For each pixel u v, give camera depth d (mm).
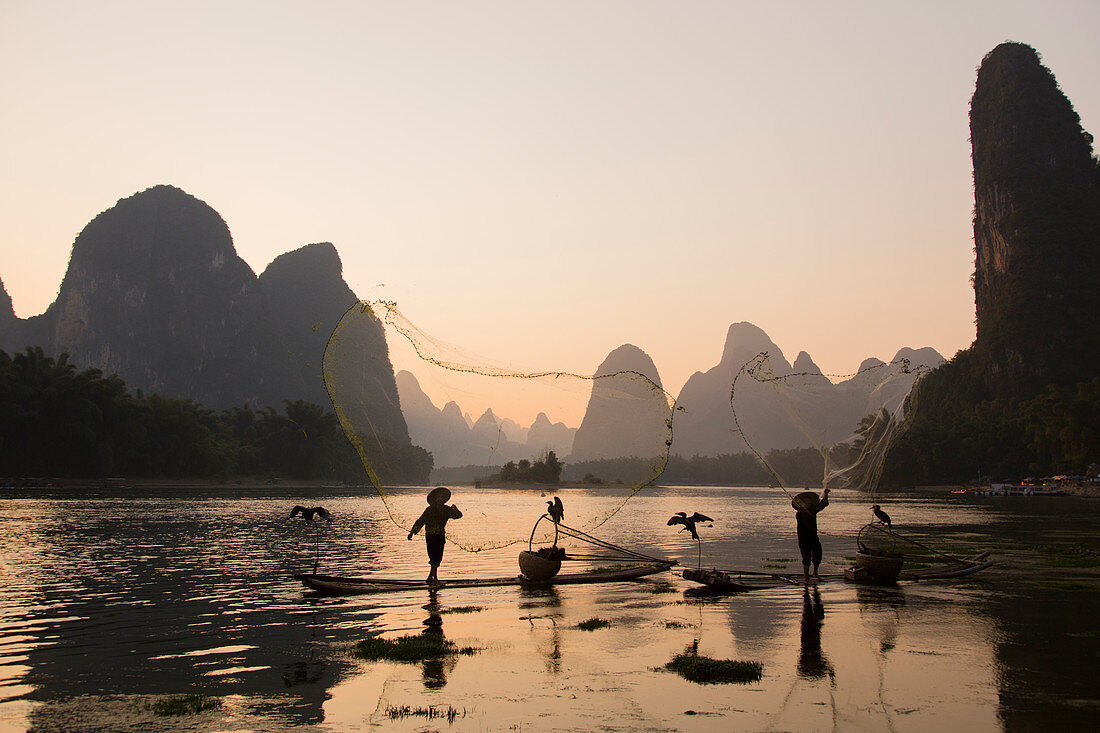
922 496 88812
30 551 20531
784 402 17016
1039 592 13125
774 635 9391
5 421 86812
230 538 25562
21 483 84062
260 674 7629
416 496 71062
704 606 11672
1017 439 105750
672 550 21500
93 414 95062
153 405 109688
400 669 7766
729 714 6207
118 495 68062
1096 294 136250
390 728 5895
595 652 8477
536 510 39656
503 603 12070
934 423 110875
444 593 13203
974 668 7707
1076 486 87500
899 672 7551
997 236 152500
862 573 14438
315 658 8312
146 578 15328
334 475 127062
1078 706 6395
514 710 6348
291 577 15508
